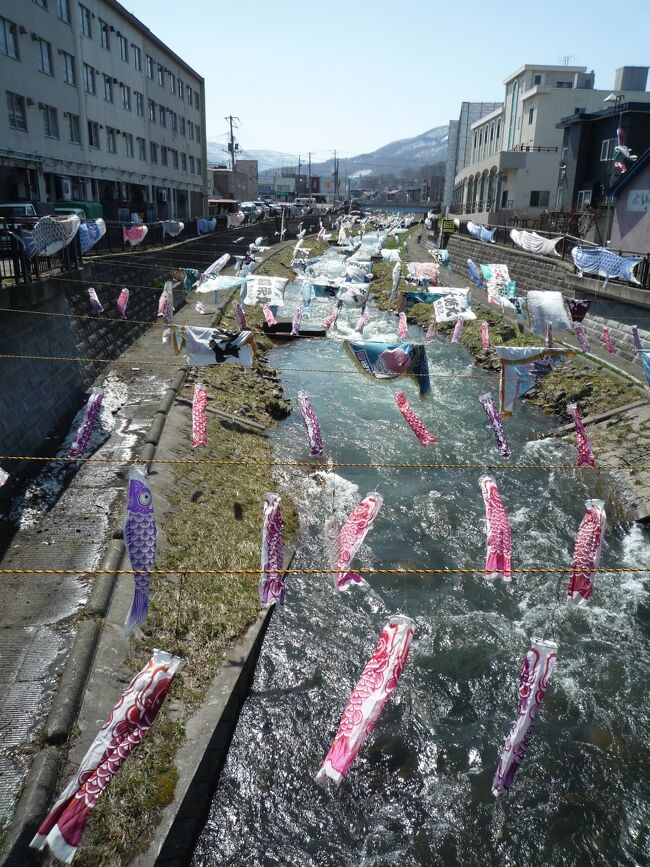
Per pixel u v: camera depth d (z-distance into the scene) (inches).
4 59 968.9
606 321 821.9
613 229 884.0
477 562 453.4
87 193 1318.9
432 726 330.0
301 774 300.8
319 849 270.8
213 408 625.9
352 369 860.6
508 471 578.9
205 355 441.4
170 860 244.8
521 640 383.6
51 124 1140.5
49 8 1107.3
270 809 284.2
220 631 350.9
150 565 250.5
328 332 1017.5
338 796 292.4
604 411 661.3
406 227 2436.0
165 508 437.7
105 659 307.1
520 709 200.8
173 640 336.8
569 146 1304.1
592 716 335.0
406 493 538.0
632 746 318.3
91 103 1302.9
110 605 340.2
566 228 1158.3
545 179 1701.5
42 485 457.1
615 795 295.3
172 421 569.9
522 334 903.1
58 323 608.4
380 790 296.7
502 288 609.3
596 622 398.9
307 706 334.6
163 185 1788.9
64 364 603.8
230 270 1289.4
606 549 473.4
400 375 395.9
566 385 740.0
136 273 868.6
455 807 289.6
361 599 414.3
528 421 694.5
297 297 1298.0
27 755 254.4
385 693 196.4
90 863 227.6
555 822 283.6
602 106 1717.5
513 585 430.9
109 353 731.4
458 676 358.9
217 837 270.2
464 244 1585.9
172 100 1844.2
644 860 269.9
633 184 840.3
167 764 271.1
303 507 508.1
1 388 477.7
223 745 302.2
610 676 358.6
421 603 413.4
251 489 504.7
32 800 232.2
